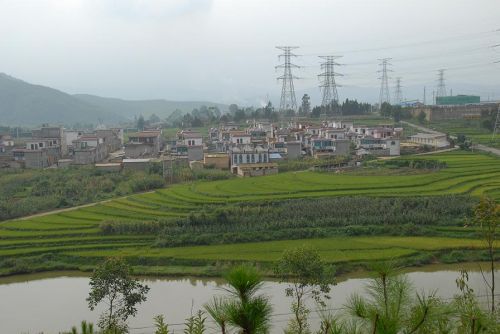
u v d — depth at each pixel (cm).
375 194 8750
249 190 9625
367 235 7762
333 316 1077
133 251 7519
